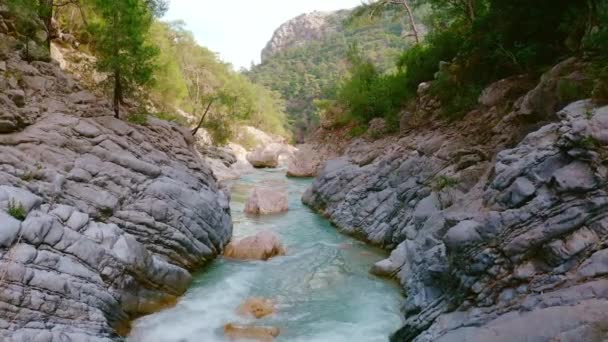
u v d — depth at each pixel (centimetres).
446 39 2267
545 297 600
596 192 628
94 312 779
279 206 2034
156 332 873
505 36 1557
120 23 1292
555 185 674
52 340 666
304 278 1191
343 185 1931
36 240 752
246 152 4238
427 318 802
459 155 1295
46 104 1188
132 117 1380
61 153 1040
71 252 804
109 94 1442
